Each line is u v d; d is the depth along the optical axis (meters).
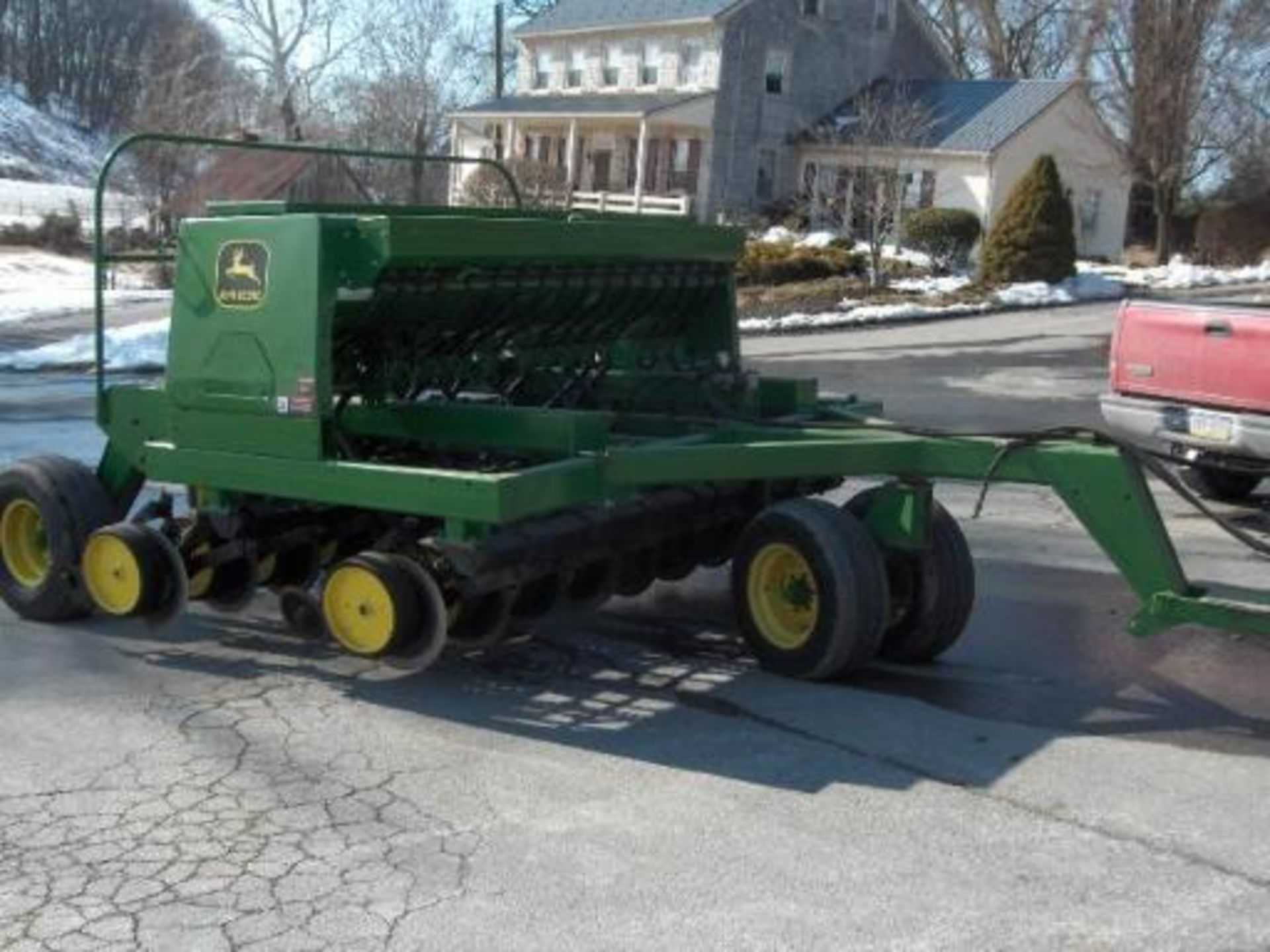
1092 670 6.87
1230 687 6.63
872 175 35.75
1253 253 36.47
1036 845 4.83
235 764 5.45
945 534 6.79
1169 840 4.88
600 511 6.53
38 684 6.33
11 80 120.25
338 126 50.72
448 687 6.40
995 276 29.05
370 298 6.18
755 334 23.70
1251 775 5.50
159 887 4.46
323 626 6.61
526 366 7.43
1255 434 10.06
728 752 5.65
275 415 6.26
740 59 42.00
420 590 5.98
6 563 7.38
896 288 28.78
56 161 108.75
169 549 6.61
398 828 4.90
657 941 4.15
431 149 50.03
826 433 6.68
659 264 7.51
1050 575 8.84
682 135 42.59
